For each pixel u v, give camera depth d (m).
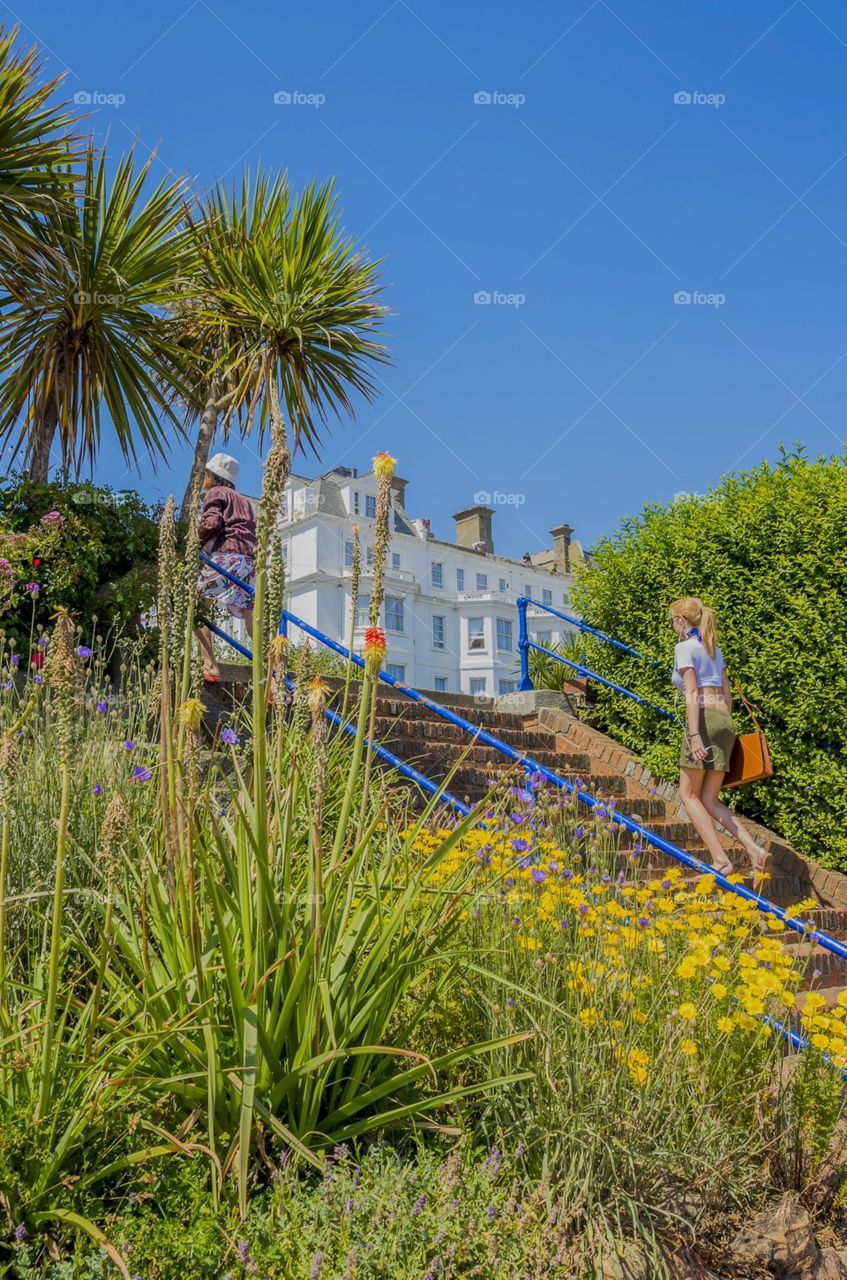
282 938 2.30
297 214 9.81
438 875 3.18
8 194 7.41
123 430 8.53
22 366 8.12
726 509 7.58
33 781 3.22
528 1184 2.36
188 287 8.87
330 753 4.06
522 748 7.62
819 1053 2.96
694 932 3.23
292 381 10.04
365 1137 2.42
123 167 8.15
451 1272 1.95
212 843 2.70
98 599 5.85
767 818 7.06
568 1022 2.64
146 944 2.32
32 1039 2.22
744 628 7.14
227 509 6.33
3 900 2.17
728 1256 2.58
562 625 39.59
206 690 6.00
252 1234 1.96
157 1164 2.13
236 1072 2.20
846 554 6.62
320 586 32.12
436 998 2.65
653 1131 2.61
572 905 3.07
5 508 5.94
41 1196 1.91
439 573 36.97
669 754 7.55
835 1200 2.89
